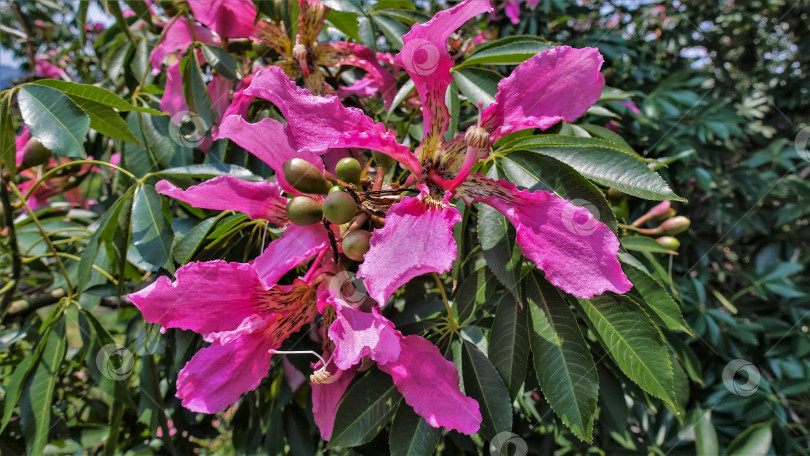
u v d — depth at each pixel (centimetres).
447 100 28
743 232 69
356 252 22
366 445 37
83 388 47
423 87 24
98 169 46
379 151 24
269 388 44
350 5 30
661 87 60
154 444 44
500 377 26
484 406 26
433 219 21
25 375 31
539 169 25
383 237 21
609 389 35
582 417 24
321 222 23
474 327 30
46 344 31
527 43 29
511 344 26
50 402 31
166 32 35
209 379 23
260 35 34
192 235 28
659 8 74
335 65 35
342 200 21
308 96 23
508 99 23
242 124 22
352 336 21
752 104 75
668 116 60
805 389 50
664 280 38
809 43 79
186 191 22
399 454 25
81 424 41
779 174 66
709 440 42
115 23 44
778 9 80
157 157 34
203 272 21
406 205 21
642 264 34
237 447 44
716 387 48
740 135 60
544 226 22
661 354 24
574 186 24
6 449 37
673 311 28
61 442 40
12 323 42
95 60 53
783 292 57
